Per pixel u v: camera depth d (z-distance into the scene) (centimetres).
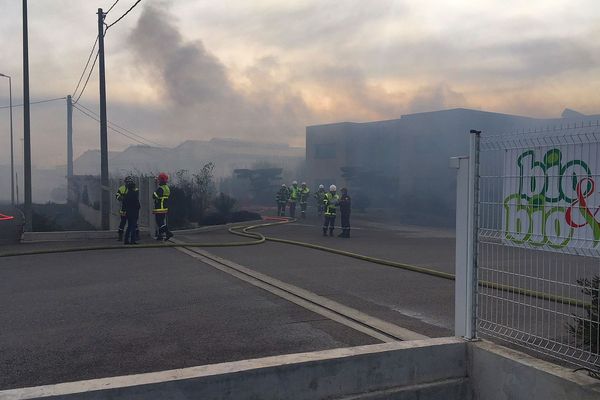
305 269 991
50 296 744
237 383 357
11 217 3022
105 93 1814
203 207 2038
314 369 382
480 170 464
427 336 542
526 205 429
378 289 805
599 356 396
